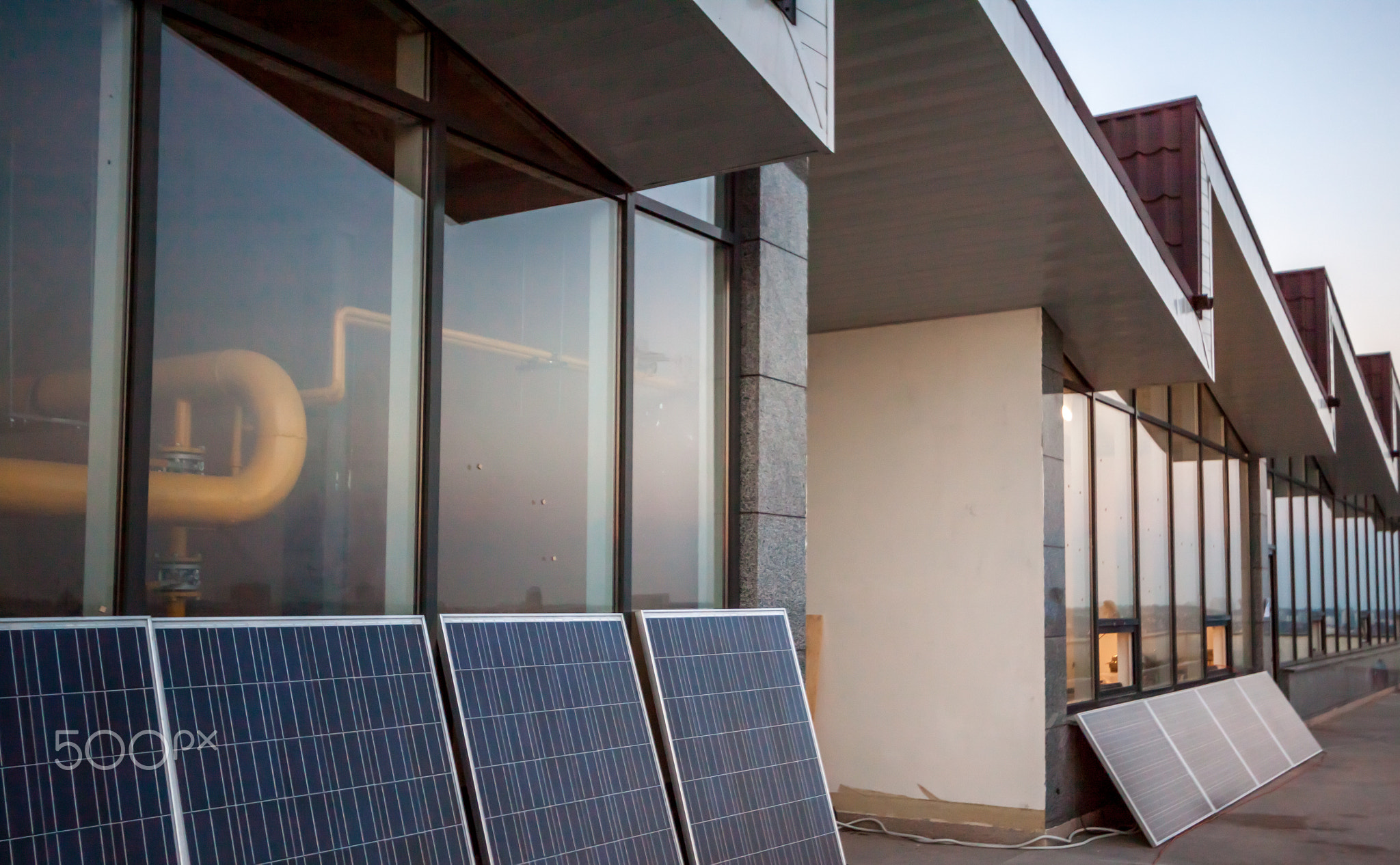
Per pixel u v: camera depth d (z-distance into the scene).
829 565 9.66
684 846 4.51
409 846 3.43
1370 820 9.23
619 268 5.36
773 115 4.48
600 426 5.20
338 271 4.02
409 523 4.23
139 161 3.37
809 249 8.13
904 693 9.15
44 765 2.68
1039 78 6.34
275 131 3.83
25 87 3.14
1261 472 15.90
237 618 3.29
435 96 4.35
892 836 8.83
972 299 8.94
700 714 4.83
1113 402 11.05
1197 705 11.18
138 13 3.41
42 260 3.16
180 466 3.49
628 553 5.27
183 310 3.52
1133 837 8.57
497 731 3.93
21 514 3.10
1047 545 8.83
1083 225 7.57
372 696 3.55
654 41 4.05
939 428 9.34
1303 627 18.11
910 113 6.50
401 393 4.23
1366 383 20.67
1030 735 8.55
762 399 6.09
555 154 4.94
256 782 3.12
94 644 2.89
